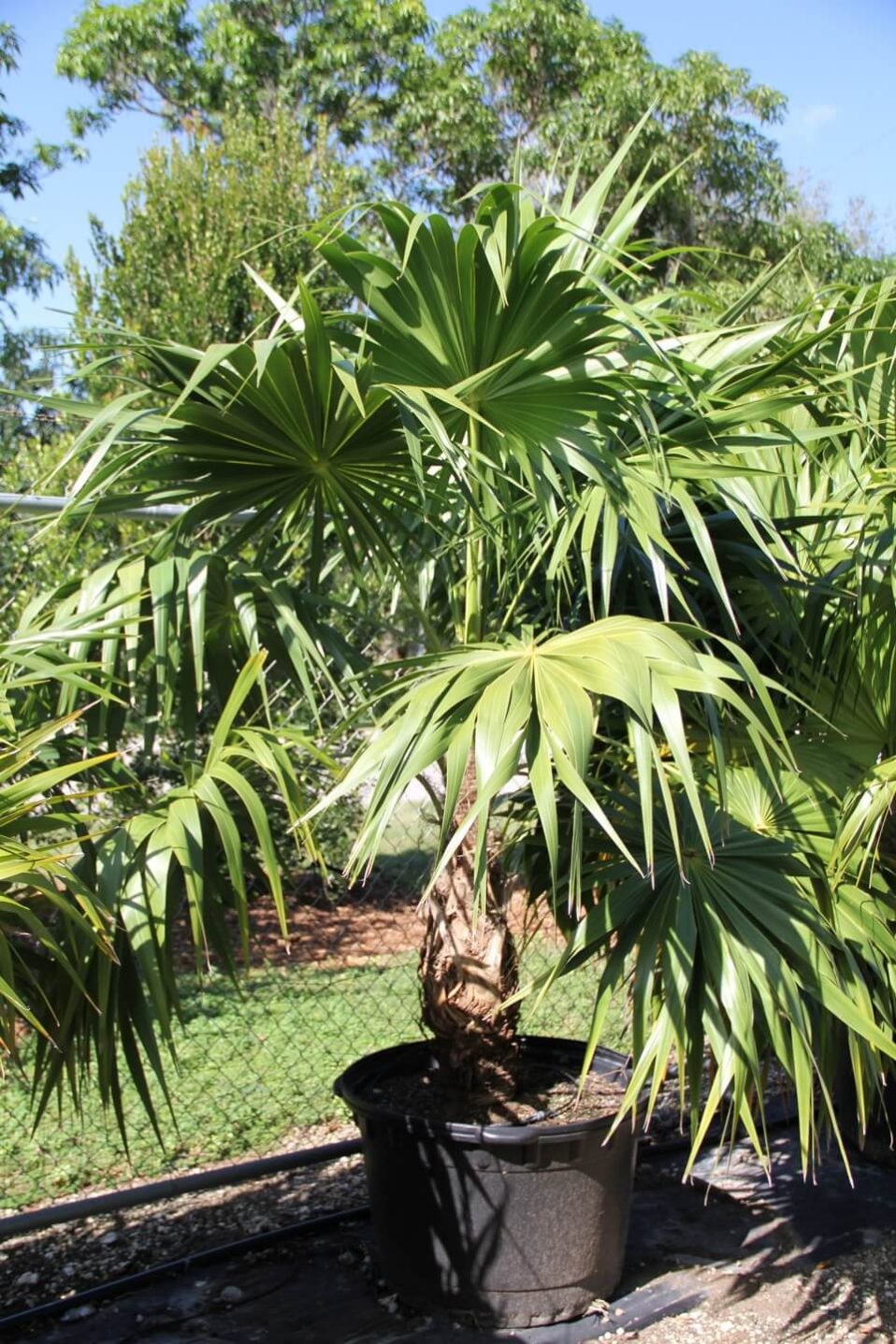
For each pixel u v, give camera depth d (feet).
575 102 41.98
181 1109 11.91
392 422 7.64
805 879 7.57
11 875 5.31
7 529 10.94
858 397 9.03
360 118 48.29
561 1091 8.76
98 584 7.63
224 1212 9.98
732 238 42.68
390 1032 14.21
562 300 7.32
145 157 24.21
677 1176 10.97
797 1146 11.71
